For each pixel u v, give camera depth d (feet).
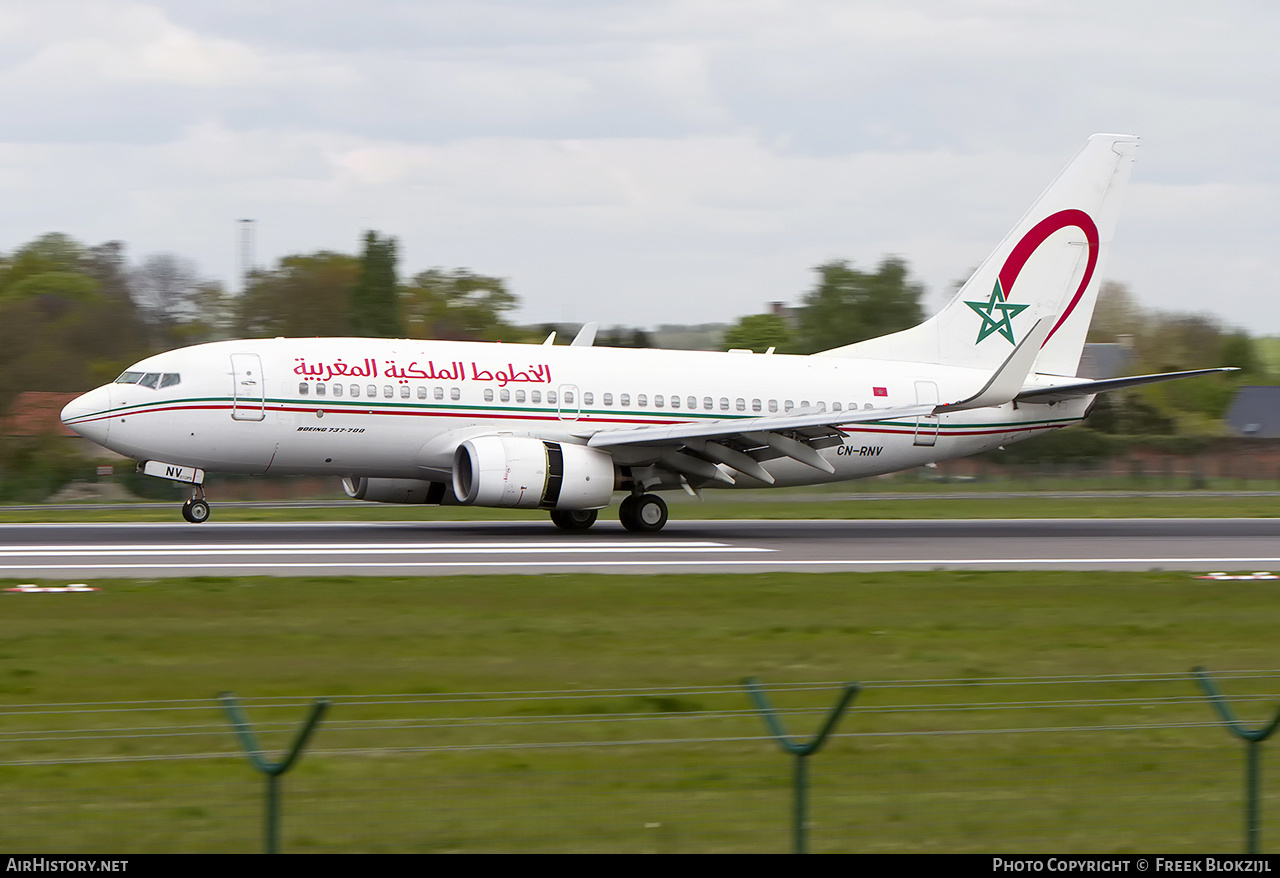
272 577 313.94
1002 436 515.91
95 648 219.20
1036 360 525.75
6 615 252.83
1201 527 539.29
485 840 123.24
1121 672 214.90
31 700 180.55
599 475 428.97
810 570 354.33
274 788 108.17
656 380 467.11
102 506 623.77
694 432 433.89
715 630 248.73
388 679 198.29
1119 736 168.14
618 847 122.01
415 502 474.08
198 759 148.25
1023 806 136.05
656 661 216.54
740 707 183.93
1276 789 142.92
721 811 132.05
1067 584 331.16
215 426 412.57
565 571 340.18
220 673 200.34
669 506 638.53
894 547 425.69
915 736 165.78
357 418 424.46
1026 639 246.88
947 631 254.47
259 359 421.18
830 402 490.49
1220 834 128.57
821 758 154.71
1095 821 131.75
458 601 280.31
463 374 440.04
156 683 192.13
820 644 236.22
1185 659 228.43
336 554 373.20
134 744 157.38
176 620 249.96
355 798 135.33
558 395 450.30
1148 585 333.21
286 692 187.73
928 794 139.85
